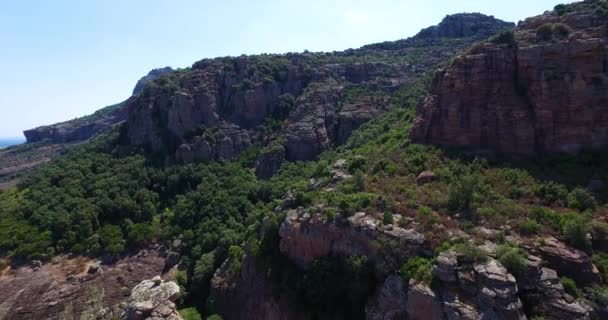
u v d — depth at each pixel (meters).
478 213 40.03
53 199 85.69
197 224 80.81
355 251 41.41
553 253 33.69
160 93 112.31
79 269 71.62
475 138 52.16
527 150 48.28
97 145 113.06
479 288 31.42
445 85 55.88
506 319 29.44
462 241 36.22
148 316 54.38
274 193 82.62
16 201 89.81
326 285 42.59
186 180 95.12
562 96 46.53
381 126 85.25
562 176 43.47
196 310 60.25
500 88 51.59
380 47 159.88
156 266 74.00
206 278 64.88
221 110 114.38
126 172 96.38
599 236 35.31
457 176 47.78
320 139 102.00
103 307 63.47
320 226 45.16
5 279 68.69
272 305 48.06
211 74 117.69
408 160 53.75
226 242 67.69
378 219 42.00
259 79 118.88
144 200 89.31
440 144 55.12
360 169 56.84
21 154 177.88
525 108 49.38
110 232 79.94
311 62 132.38
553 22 50.75
